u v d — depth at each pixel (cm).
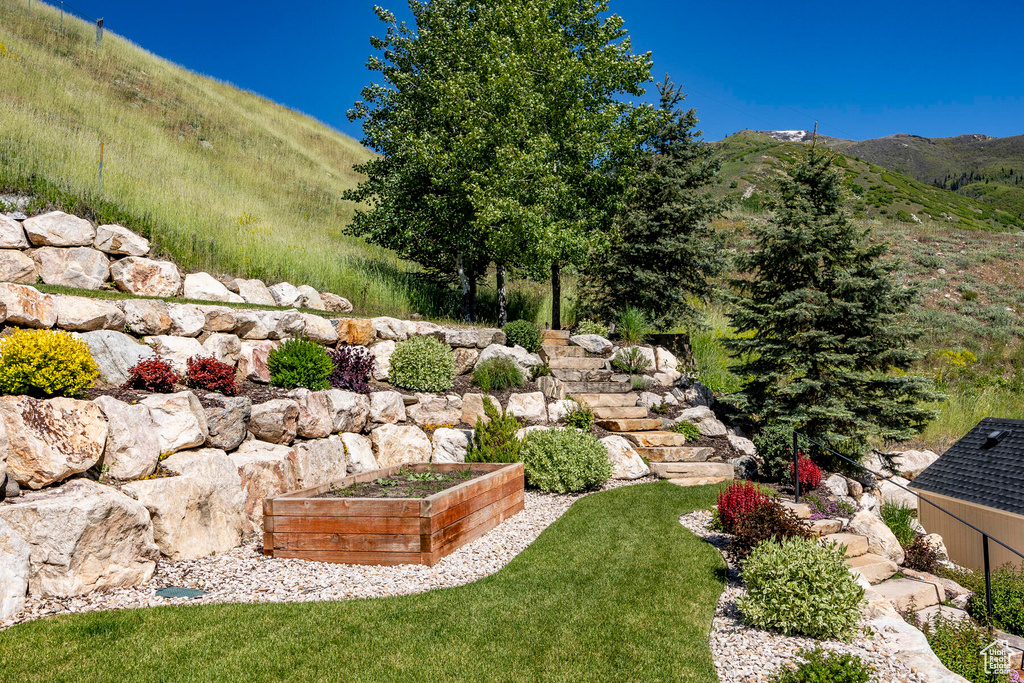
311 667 402
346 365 993
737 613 551
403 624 476
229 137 3141
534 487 998
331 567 604
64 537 484
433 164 1487
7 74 2080
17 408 530
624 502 895
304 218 2422
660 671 427
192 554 598
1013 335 2419
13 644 402
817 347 1180
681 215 1648
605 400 1288
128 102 2830
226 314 901
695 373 1586
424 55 1686
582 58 1576
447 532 651
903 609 686
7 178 1068
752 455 1186
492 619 494
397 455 948
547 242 1391
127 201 1207
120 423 595
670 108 1730
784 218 1181
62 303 702
